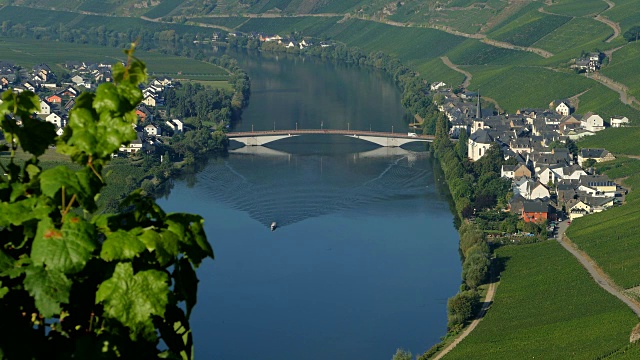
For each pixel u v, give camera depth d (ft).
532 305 629.51
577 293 638.53
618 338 545.44
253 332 590.14
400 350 542.98
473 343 570.05
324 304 635.25
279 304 633.20
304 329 595.88
